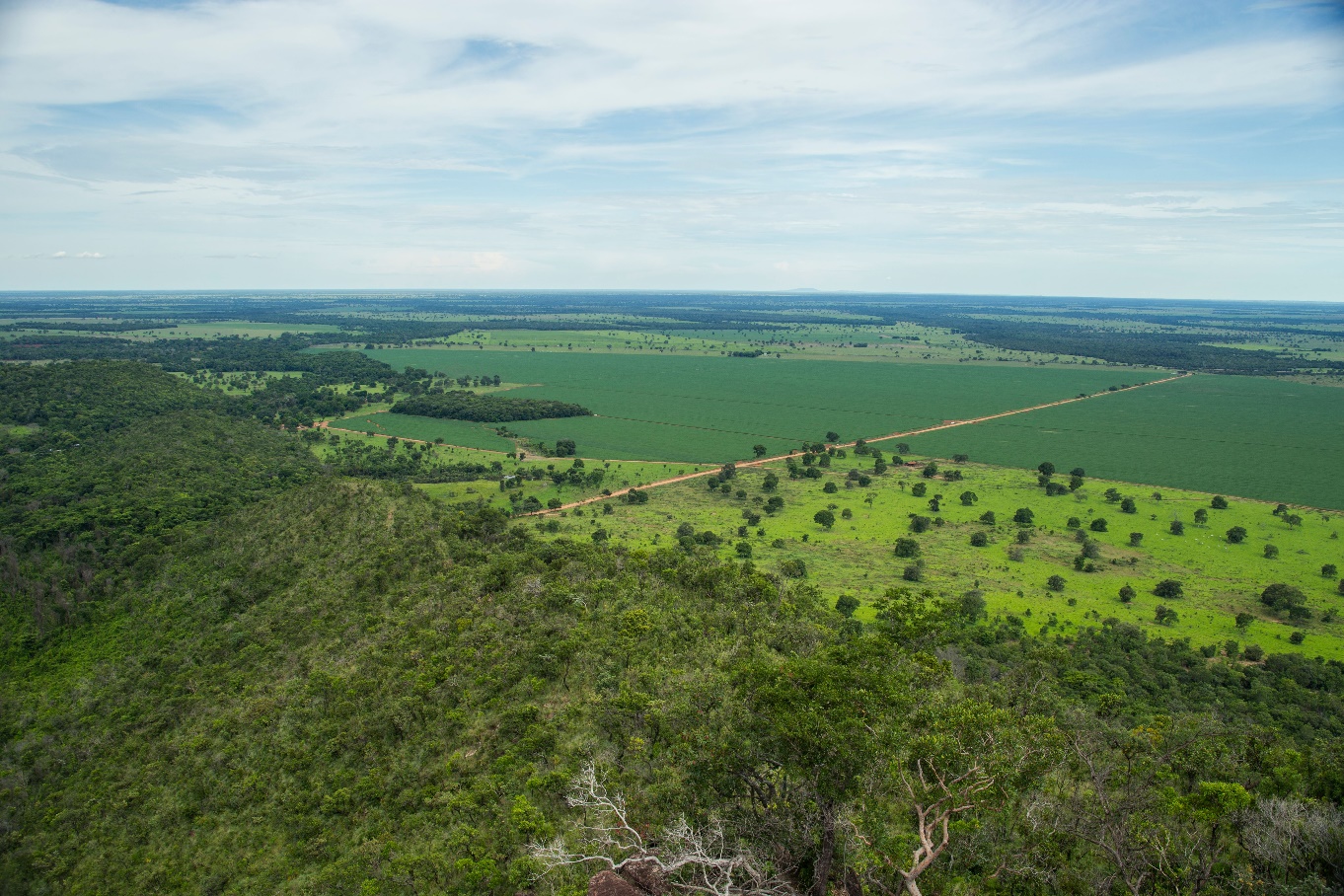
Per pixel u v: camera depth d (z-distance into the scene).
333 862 52.81
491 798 52.09
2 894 59.72
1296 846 35.44
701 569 93.38
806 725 33.06
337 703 69.00
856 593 107.44
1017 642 88.88
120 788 67.50
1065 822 37.84
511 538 112.12
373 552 101.25
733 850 34.75
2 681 89.94
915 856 31.69
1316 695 76.94
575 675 66.88
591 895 33.66
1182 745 45.50
